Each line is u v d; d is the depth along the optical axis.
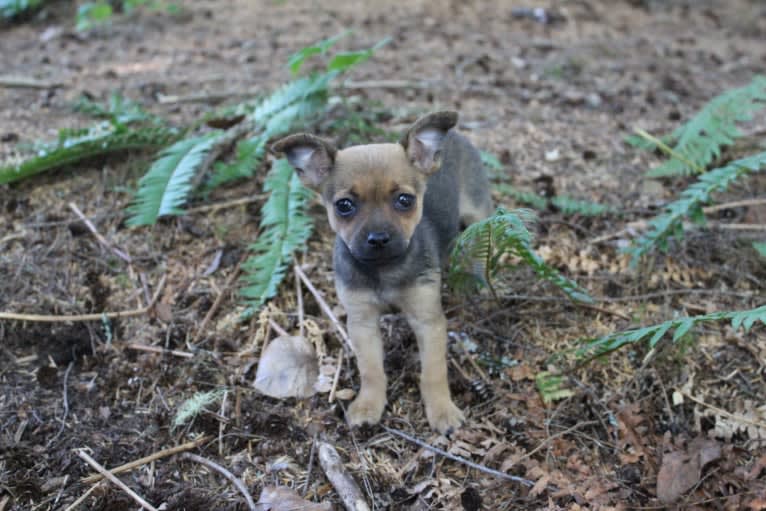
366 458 0.79
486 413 0.83
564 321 0.89
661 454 0.79
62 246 0.95
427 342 0.80
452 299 0.91
